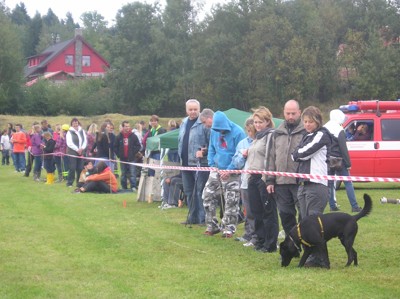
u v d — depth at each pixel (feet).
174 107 214.28
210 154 31.86
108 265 25.00
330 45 181.98
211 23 195.52
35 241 30.42
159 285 21.68
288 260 24.32
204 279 22.44
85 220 37.76
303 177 23.85
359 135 53.78
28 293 20.62
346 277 22.47
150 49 207.10
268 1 189.06
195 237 31.58
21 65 200.95
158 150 46.98
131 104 215.51
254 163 27.35
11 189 58.18
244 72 181.47
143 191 47.98
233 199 30.94
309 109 24.11
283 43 180.24
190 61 205.36
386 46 183.62
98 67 283.18
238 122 47.70
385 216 37.86
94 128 66.39
